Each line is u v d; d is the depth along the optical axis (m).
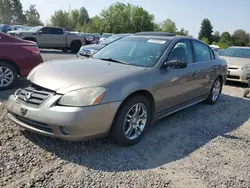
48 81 3.22
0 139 3.45
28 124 3.21
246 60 8.92
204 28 91.56
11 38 6.07
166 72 4.03
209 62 5.51
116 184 2.72
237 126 4.77
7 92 5.79
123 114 3.32
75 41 18.86
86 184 2.69
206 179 2.94
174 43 4.45
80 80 3.17
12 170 2.82
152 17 63.72
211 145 3.83
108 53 4.53
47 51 17.84
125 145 3.51
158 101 3.90
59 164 3.00
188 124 4.63
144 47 4.38
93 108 3.00
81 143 3.51
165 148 3.62
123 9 61.38
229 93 7.68
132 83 3.41
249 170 3.20
